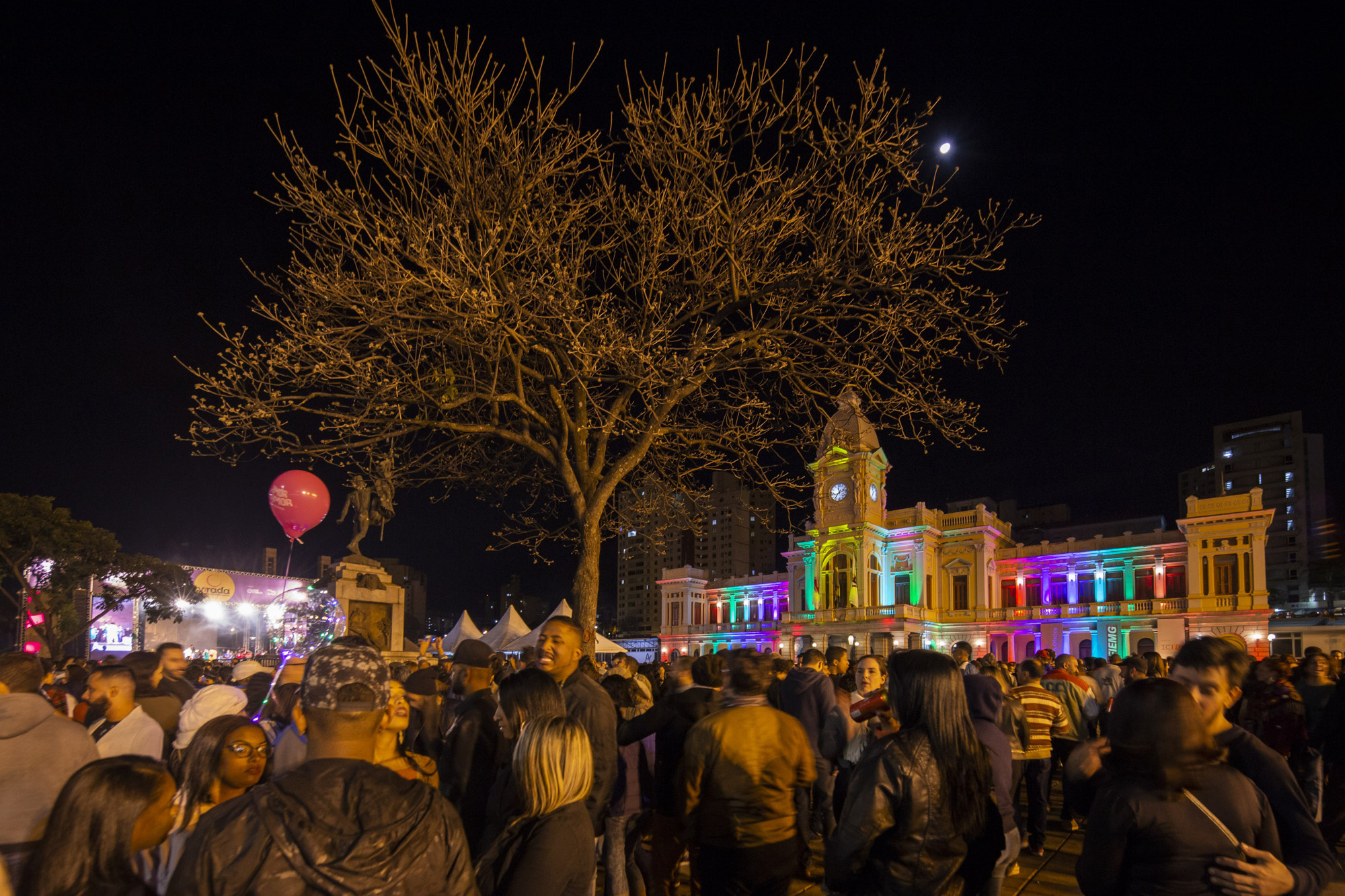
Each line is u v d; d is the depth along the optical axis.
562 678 5.62
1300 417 94.75
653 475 12.13
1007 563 60.47
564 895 3.34
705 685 6.14
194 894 2.02
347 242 9.06
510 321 9.27
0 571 44.94
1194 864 3.00
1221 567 50.81
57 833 2.62
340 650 2.55
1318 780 8.12
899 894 3.56
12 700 3.64
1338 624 51.34
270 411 8.66
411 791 2.33
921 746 3.69
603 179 10.05
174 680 7.50
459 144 9.23
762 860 4.30
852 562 61.03
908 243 10.05
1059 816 10.84
